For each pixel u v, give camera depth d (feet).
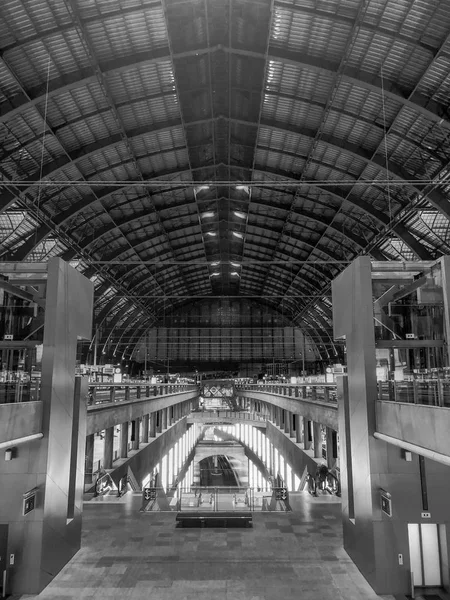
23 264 49.98
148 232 163.94
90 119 93.91
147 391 130.31
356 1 68.03
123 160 111.86
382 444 42.93
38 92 80.18
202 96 97.66
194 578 43.93
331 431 89.86
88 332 56.08
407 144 91.15
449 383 37.35
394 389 45.24
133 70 84.89
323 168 112.37
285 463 145.59
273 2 69.82
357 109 88.43
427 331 53.78
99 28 74.08
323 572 45.37
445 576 42.06
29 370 57.62
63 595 40.47
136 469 108.68
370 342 44.68
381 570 41.19
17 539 41.11
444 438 30.60
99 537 55.21
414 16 67.21
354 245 148.36
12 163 96.22
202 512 61.21
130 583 42.83
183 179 130.21
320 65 78.84
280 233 163.53
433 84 75.72
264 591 41.39
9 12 66.95
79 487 51.75
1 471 41.98
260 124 100.07
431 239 121.70
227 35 80.28
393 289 53.42
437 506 42.27
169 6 72.59
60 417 45.60
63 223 122.21
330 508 68.64
